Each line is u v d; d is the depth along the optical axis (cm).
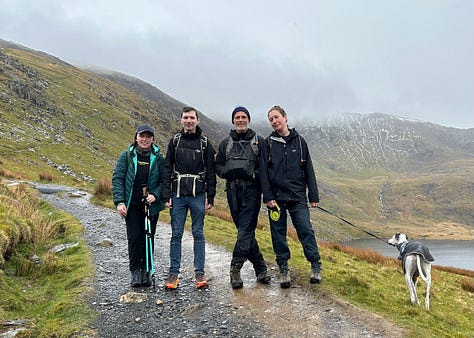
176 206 360
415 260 373
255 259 381
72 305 318
